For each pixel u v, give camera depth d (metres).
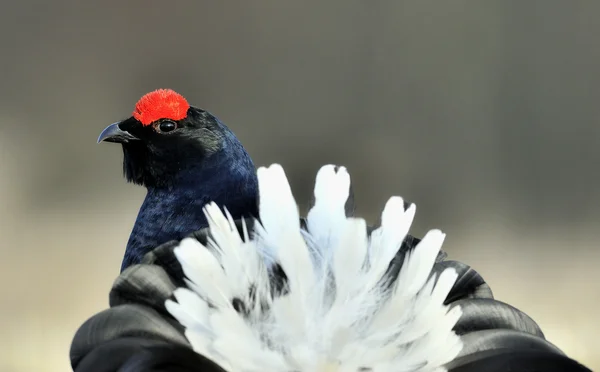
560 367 3.44
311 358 3.44
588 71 4.52
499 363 3.44
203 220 3.59
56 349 3.93
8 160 4.29
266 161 4.43
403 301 3.45
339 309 3.44
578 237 4.14
